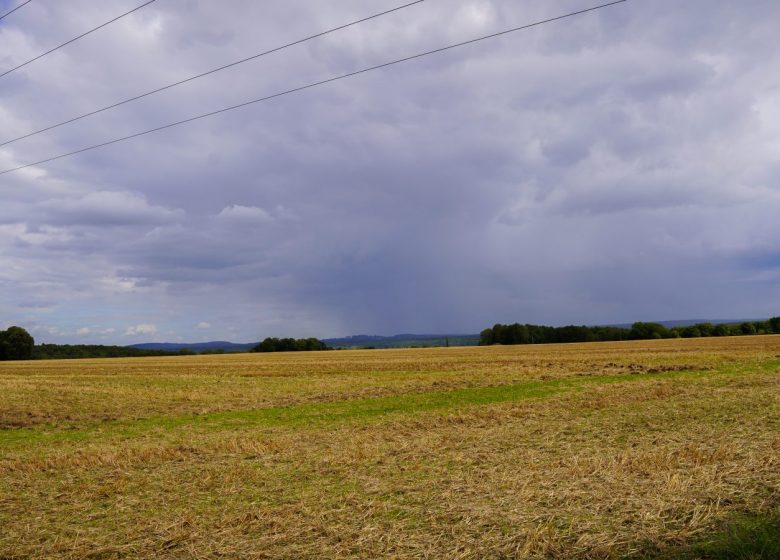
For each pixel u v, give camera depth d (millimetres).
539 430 15055
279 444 14352
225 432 18297
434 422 17922
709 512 7137
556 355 64562
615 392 24781
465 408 21562
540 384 31734
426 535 6867
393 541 6723
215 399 29562
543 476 9445
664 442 12297
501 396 26594
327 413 22875
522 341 144500
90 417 24000
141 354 164750
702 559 5867
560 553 6211
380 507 8055
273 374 48969
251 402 27922
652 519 7016
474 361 57594
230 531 7336
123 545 7047
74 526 7914
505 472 9898
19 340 129375
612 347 82312
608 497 8023
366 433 16141
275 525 7508
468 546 6484
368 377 41188
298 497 8898
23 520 8312
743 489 8125
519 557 6145
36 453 15016
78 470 11859
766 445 11266
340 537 6918
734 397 20188
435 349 111562
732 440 12047
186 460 12680
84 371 61812
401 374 43406
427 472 10305
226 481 10195
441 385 33281
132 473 11336
